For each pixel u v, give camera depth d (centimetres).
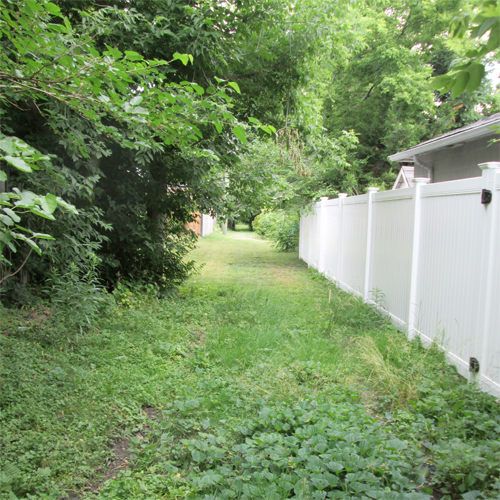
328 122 2020
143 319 572
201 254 1717
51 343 455
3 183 521
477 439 309
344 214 980
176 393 386
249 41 718
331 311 690
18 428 303
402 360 468
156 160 729
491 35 188
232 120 264
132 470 277
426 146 901
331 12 748
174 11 619
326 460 268
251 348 502
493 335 392
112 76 230
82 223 567
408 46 1919
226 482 260
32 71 241
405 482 251
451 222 478
